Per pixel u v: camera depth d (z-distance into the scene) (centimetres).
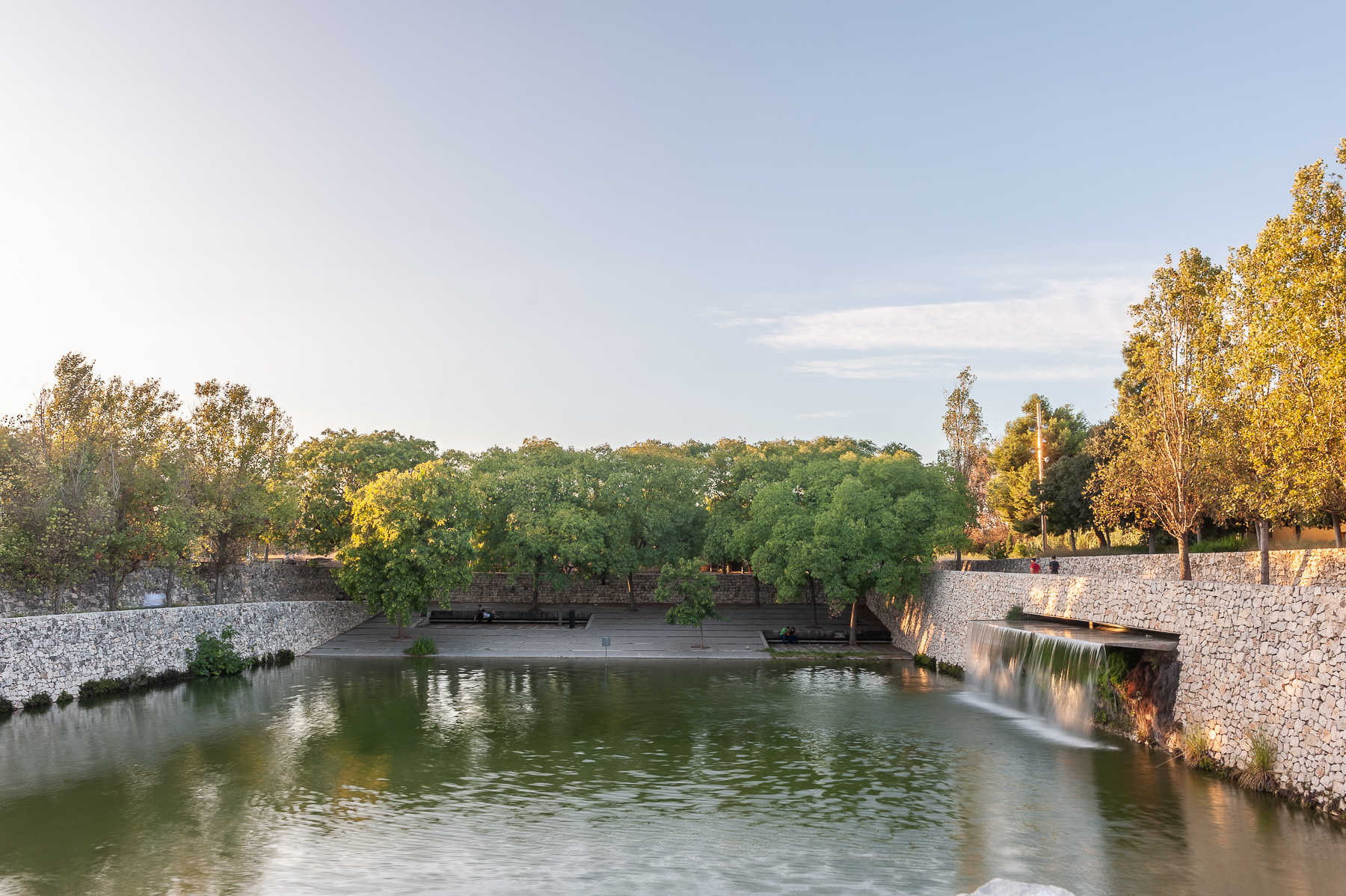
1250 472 3434
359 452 7531
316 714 4181
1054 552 7562
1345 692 2341
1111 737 3553
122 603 5609
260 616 5969
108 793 2836
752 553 6994
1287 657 2600
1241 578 4347
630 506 7644
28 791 2853
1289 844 2228
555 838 2391
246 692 4819
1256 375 2998
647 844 2338
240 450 6350
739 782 2955
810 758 3291
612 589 8394
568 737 3662
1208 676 3030
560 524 7000
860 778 3003
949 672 5475
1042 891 1420
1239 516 3869
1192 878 2023
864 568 6166
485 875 2111
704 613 6738
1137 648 3397
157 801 2744
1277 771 2628
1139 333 3778
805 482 7175
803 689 4956
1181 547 3566
